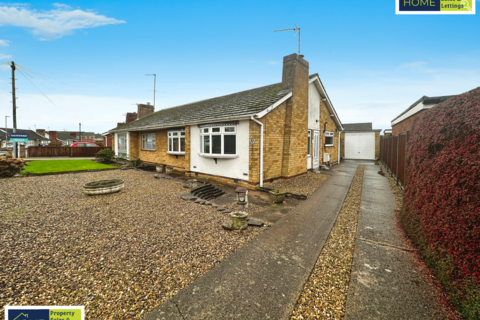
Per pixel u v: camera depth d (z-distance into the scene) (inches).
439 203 132.0
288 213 249.3
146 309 105.7
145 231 192.7
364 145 927.0
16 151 795.4
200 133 452.8
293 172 439.5
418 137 204.1
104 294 115.4
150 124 660.7
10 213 230.4
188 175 497.7
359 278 129.4
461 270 105.8
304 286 124.5
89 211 241.1
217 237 184.5
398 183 383.6
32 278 126.8
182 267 140.6
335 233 194.4
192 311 104.8
